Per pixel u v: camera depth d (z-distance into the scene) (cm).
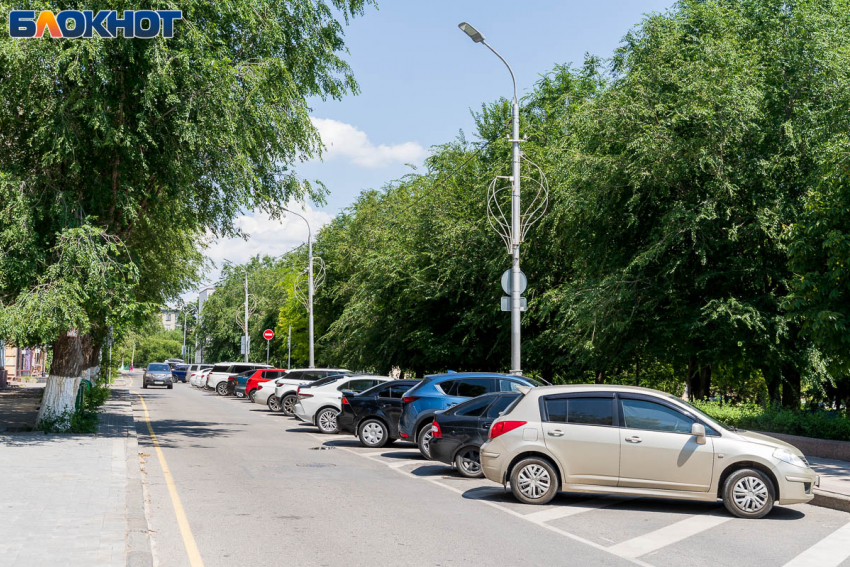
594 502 1135
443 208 3262
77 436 1878
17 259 1636
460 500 1131
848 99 1892
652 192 2078
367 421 1922
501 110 3341
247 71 1823
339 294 4781
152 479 1287
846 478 1259
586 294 2181
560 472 1087
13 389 4638
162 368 6200
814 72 2039
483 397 1434
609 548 827
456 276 3066
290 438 2120
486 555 784
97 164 1855
